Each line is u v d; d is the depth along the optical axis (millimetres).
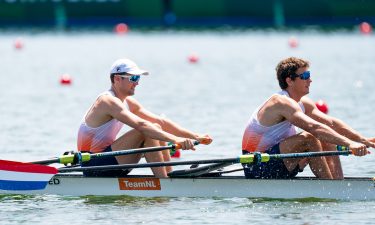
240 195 40750
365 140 40875
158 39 186625
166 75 115125
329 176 40594
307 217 36500
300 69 40375
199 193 41188
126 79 41875
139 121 40938
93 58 144875
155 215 37406
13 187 42344
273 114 40375
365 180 39469
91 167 41188
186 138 41906
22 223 36219
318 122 39469
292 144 40312
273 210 37969
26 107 80500
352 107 77062
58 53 155375
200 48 164625
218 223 35750
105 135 42188
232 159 39781
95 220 36594
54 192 42344
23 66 130500
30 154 55000
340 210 37750
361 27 190625
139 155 42812
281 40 178625
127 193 41719
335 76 109375
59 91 95375
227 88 97312
